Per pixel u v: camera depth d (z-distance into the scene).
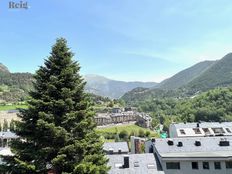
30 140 22.08
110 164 44.53
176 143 49.72
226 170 42.72
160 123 183.38
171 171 43.34
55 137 21.22
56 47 24.53
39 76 23.88
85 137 22.98
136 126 156.88
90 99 24.78
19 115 23.09
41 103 22.41
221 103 144.25
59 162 20.69
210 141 49.88
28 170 20.97
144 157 46.47
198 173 43.00
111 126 154.62
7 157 21.98
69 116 22.16
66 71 23.41
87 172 21.16
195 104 162.62
